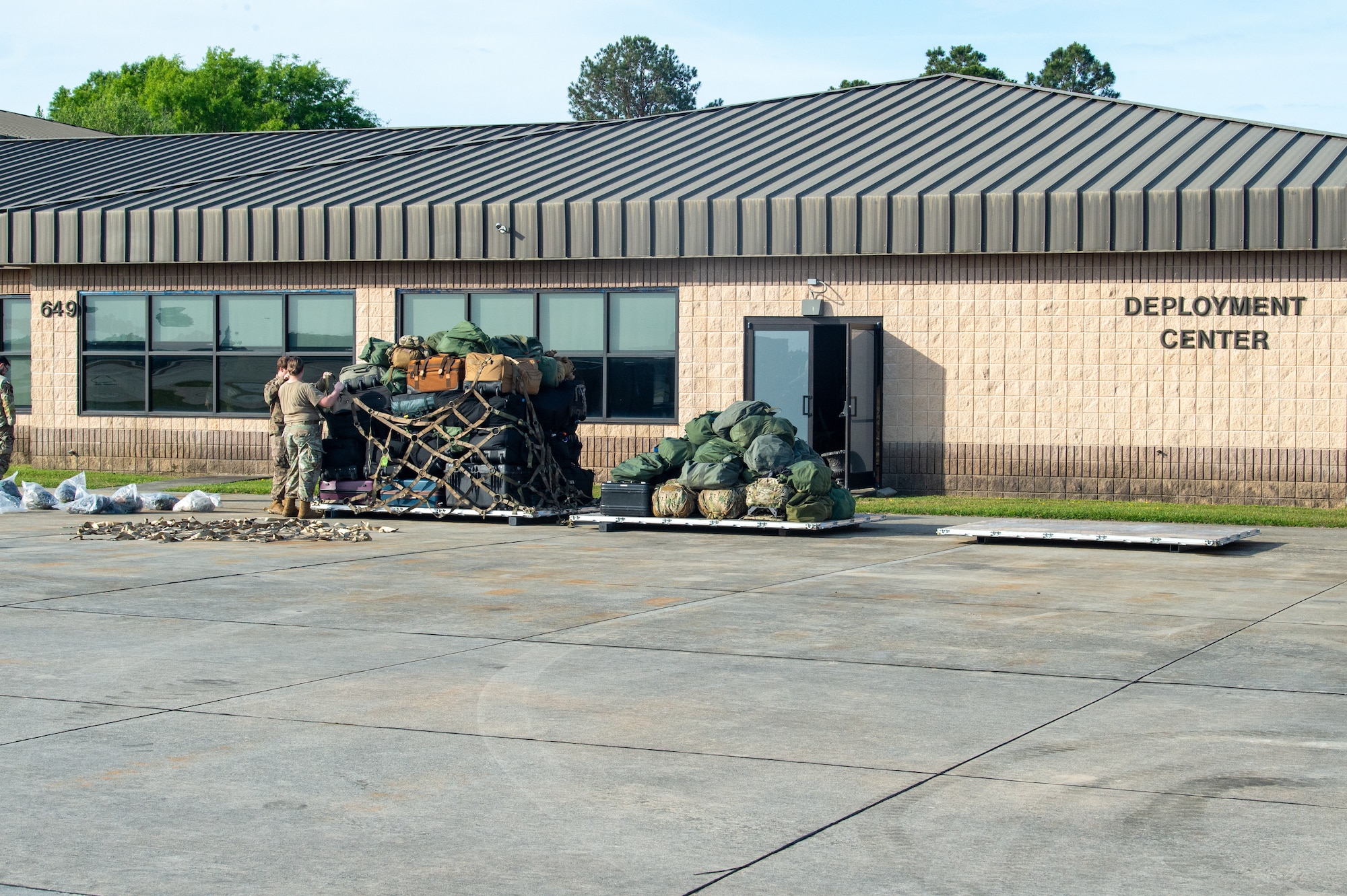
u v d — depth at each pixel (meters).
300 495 17.41
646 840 5.34
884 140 23.14
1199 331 19.45
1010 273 20.17
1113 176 19.95
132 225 23.75
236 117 77.75
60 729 6.95
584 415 18.69
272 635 9.52
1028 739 6.80
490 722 7.13
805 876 4.97
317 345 23.44
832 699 7.64
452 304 22.72
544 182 23.23
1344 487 18.92
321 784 6.06
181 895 4.78
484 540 15.43
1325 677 8.20
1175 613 10.48
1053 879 4.93
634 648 9.07
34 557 13.73
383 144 27.59
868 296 20.70
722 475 15.97
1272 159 19.95
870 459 20.81
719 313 21.33
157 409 24.39
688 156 23.83
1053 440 20.09
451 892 4.81
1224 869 5.03
